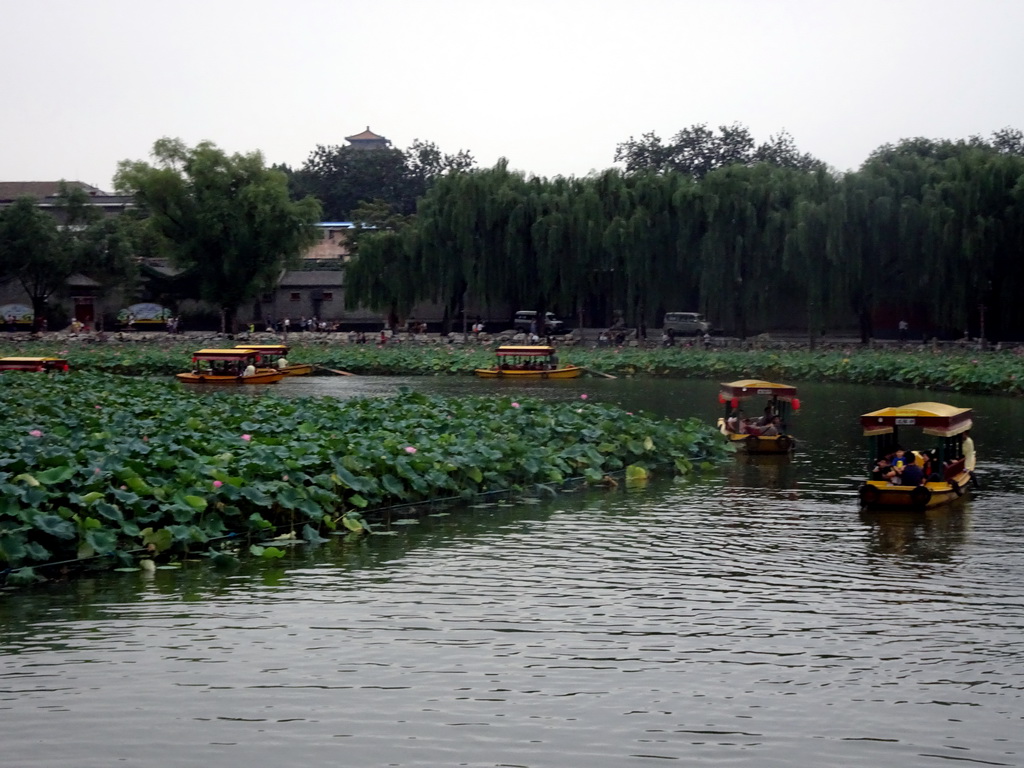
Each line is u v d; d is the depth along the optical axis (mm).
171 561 13734
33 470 14633
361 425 21672
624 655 10438
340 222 102812
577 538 15312
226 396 27031
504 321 69125
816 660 10336
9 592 12328
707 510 17359
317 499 15383
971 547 14789
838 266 50188
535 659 10312
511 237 56750
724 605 12062
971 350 49469
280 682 9695
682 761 8273
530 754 8367
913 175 50750
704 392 39438
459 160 111688
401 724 8867
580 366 48188
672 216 54594
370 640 10805
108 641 10711
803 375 45250
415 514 16953
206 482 14602
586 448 20453
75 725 8797
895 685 9734
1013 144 91875
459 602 12102
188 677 9797
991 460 22734
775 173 54125
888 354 47438
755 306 53844
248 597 12234
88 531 13109
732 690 9602
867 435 18875
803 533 15656
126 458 15156
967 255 48438
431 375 48531
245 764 8164
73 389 29438
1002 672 10047
